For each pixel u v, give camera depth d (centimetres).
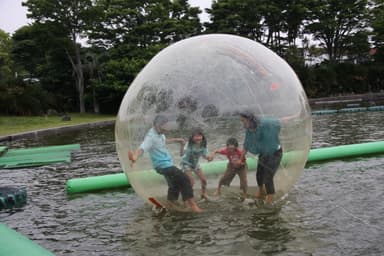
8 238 353
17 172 767
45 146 1184
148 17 3095
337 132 1097
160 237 367
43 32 2859
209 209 407
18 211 490
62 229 415
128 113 420
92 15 2850
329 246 329
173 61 415
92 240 377
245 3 3691
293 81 432
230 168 396
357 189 488
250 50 427
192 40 436
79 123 1903
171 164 396
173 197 405
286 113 407
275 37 4084
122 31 2991
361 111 1923
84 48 3128
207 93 393
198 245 344
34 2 2772
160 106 399
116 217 436
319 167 619
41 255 317
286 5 3847
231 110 391
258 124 393
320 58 4716
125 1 3064
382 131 1054
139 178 415
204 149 393
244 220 390
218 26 3781
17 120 2222
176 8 3356
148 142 400
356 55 4650
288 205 431
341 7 4109
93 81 2850
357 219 387
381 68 4362
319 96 4059
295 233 358
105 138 1302
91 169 745
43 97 2778
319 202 440
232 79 399
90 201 511
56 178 682
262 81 406
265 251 325
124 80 2808
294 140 415
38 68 3195
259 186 407
